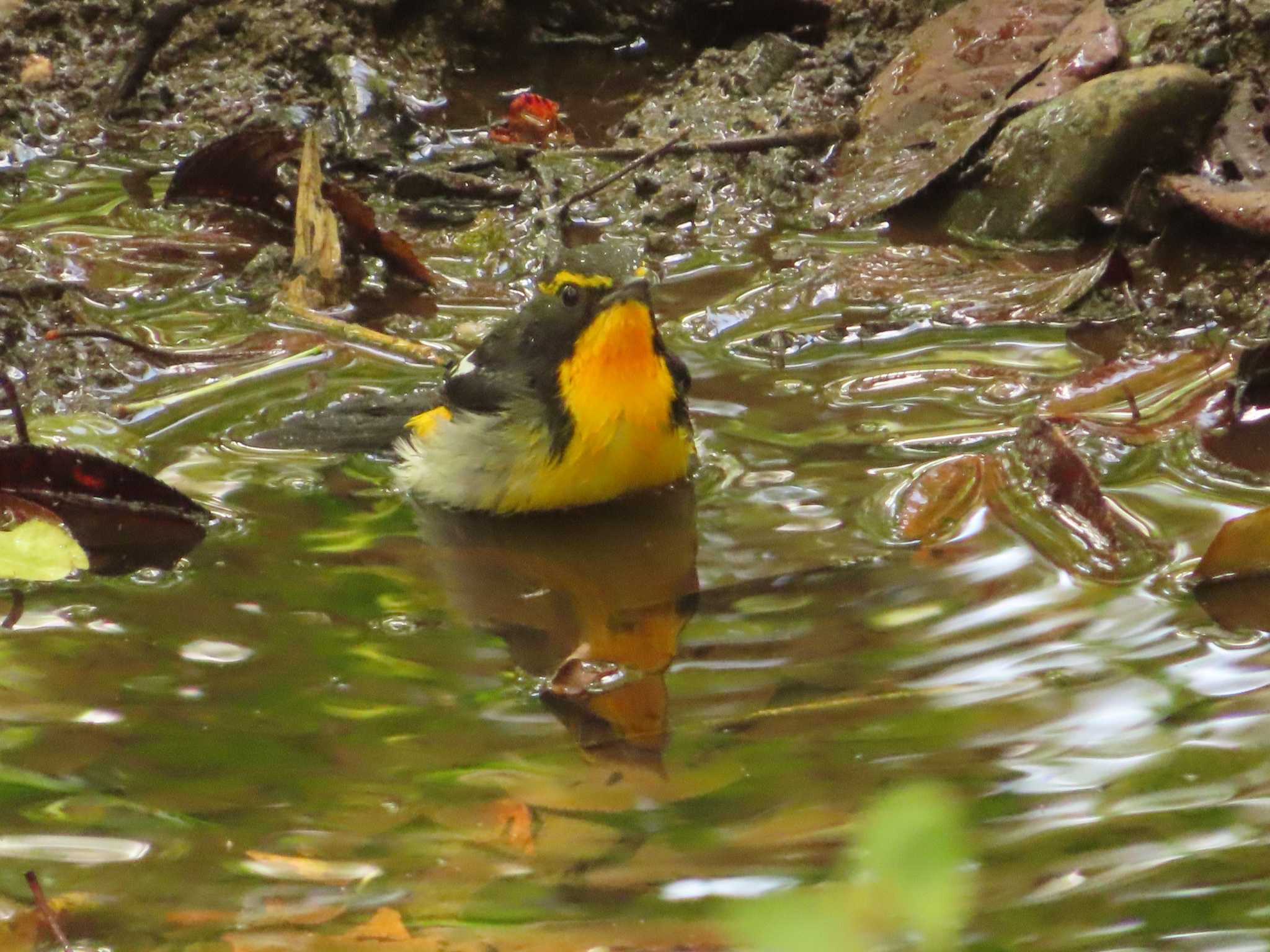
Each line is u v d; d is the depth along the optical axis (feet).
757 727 25.32
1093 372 38.14
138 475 33.17
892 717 25.43
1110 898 20.80
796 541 31.76
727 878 21.40
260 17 56.18
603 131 53.11
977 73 50.06
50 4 56.80
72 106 54.29
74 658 27.94
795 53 54.08
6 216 48.03
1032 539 31.19
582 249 34.04
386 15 56.59
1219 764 23.80
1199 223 42.55
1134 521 31.42
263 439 36.88
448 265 45.98
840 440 35.68
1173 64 44.60
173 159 51.96
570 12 58.49
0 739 25.29
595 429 33.19
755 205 48.32
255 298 43.93
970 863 21.66
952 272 44.11
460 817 23.18
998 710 25.46
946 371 38.68
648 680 27.04
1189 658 26.86
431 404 36.63
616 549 32.40
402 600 30.27
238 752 24.95
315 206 44.24
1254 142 43.60
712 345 40.65
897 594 29.45
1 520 32.81
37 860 22.30
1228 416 35.37
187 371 40.04
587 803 23.41
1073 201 44.65
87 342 40.57
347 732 25.55
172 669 27.55
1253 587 29.07
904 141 49.55
